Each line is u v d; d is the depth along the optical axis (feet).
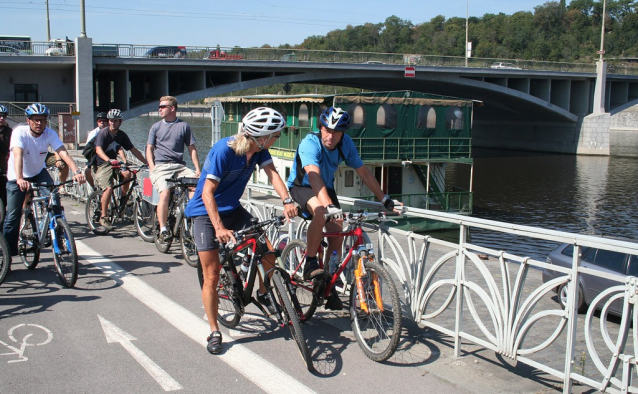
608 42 467.93
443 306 14.49
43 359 14.06
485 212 109.60
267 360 14.11
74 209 36.88
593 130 209.97
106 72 136.56
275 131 13.99
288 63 148.97
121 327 16.16
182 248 22.79
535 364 12.44
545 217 106.22
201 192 14.56
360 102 86.94
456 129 94.02
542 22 503.61
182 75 150.20
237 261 17.07
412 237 15.29
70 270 19.39
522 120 232.12
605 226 99.81
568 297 11.73
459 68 173.37
